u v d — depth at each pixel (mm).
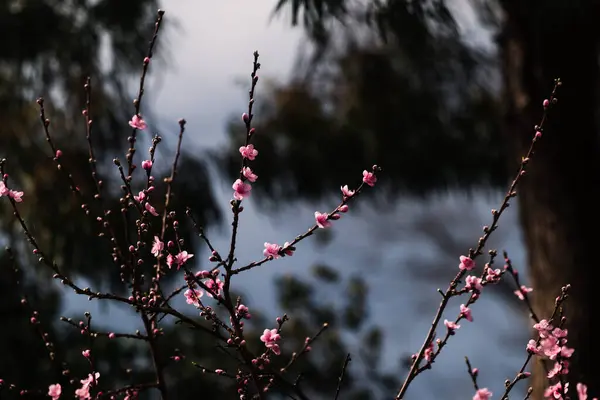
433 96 10523
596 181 6543
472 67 9289
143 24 8555
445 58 9305
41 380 8953
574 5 6270
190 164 8555
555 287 6363
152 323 3619
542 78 6672
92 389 3555
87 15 8633
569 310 6133
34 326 3973
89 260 8242
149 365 9398
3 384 3648
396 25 6336
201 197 8406
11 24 8453
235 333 3342
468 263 3479
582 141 6598
